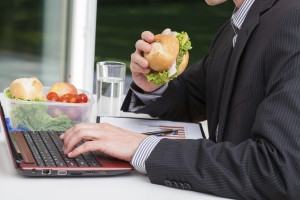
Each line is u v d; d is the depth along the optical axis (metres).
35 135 1.25
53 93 1.45
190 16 17.39
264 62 1.17
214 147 1.06
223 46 1.54
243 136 1.21
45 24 3.43
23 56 13.22
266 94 1.10
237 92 1.24
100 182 1.04
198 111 1.70
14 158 1.04
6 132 1.13
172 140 1.09
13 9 13.78
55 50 3.45
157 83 1.35
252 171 1.01
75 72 2.81
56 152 1.13
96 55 16.72
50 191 0.97
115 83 1.60
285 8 1.17
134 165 1.08
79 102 1.44
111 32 17.12
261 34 1.21
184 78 1.69
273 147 1.01
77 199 0.95
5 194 0.94
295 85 1.04
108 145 1.10
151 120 1.56
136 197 0.98
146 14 17.30
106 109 1.62
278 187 0.99
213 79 1.51
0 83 8.13
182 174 1.03
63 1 3.38
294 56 1.07
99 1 17.00
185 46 1.30
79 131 1.12
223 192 1.01
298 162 0.99
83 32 2.77
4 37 13.55
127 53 16.91
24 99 1.39
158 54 1.28
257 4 1.25
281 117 1.02
